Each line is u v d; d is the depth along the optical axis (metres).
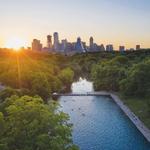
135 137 94.06
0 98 105.19
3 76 159.75
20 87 153.38
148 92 132.38
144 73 143.62
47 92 146.00
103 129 102.62
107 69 181.62
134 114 116.38
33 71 170.62
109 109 131.88
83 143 89.44
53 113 44.16
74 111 129.62
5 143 39.03
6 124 42.00
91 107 136.88
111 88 176.00
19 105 44.06
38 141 38.94
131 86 144.88
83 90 186.62
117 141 91.00
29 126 40.44
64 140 41.38
